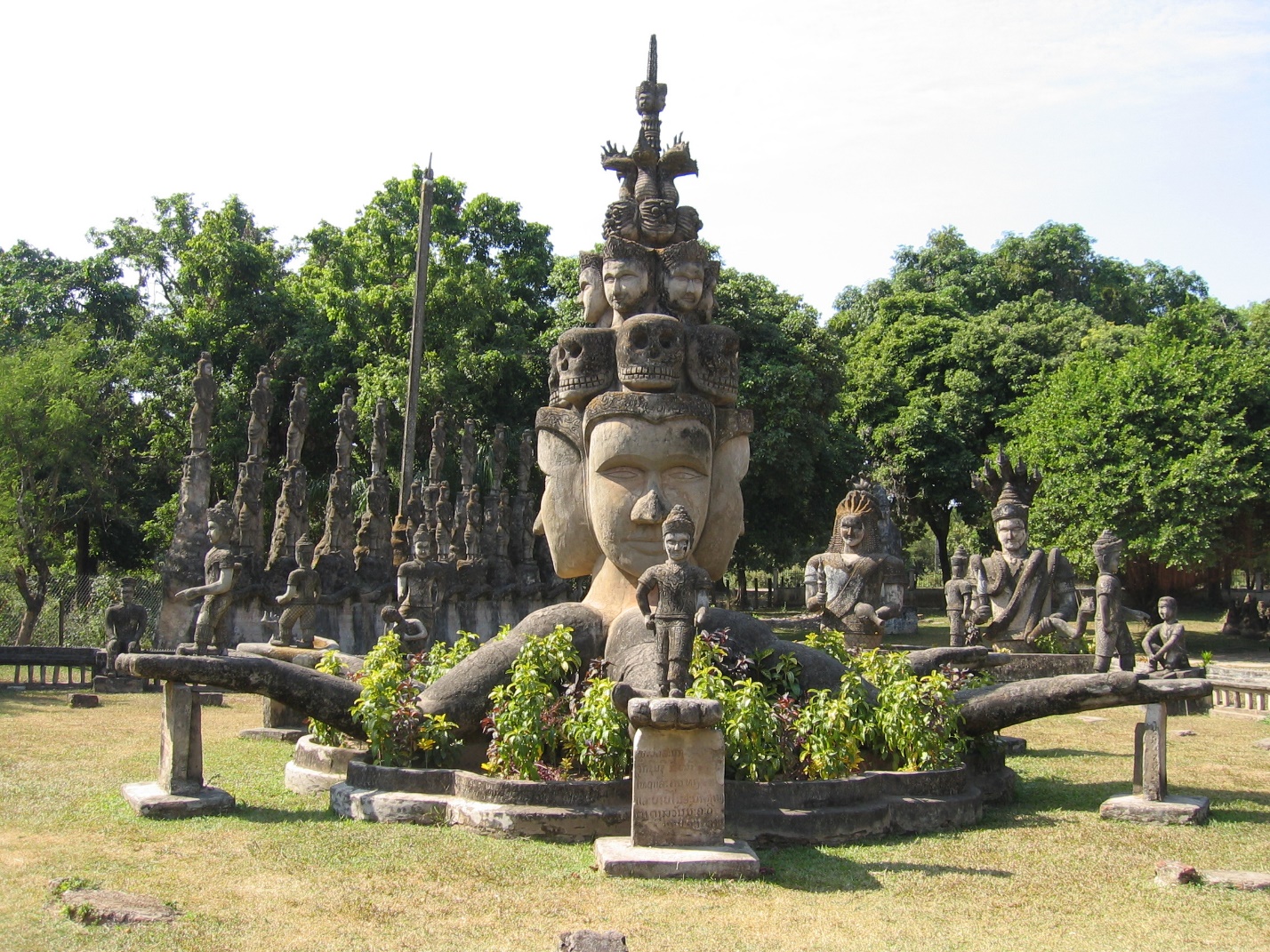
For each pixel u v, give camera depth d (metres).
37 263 42.53
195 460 21.52
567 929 6.27
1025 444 33.16
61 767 10.94
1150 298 56.88
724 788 7.90
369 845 7.90
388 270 36.00
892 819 8.75
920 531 48.69
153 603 26.84
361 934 6.17
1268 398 31.05
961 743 9.74
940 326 44.31
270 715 13.53
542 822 8.06
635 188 11.34
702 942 6.09
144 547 38.59
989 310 52.81
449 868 7.36
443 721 9.30
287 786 10.12
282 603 15.32
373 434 32.94
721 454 10.74
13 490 30.48
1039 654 19.12
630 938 6.13
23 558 28.33
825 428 35.78
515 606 32.06
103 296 41.44
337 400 36.69
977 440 42.94
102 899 6.54
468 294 34.97
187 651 15.98
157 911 6.40
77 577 28.16
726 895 6.91
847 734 9.14
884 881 7.35
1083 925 6.55
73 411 30.17
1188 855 8.21
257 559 22.28
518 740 8.72
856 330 52.12
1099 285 54.03
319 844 7.91
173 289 42.06
